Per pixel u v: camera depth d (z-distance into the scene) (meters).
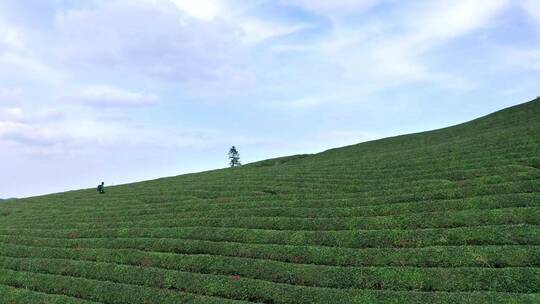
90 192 67.38
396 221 31.44
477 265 24.33
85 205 54.91
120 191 62.25
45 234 43.19
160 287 28.62
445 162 46.06
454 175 40.53
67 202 59.47
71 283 30.97
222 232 34.66
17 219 52.91
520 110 72.00
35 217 52.38
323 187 45.12
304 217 35.81
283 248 30.09
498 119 71.19
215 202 44.91
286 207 38.81
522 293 21.33
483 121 73.69
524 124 60.12
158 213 44.12
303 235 31.58
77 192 70.75
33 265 35.41
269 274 27.44
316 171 54.12
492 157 43.59
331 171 52.72
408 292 22.88
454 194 34.59
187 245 33.31
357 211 34.94
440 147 55.44
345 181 46.34
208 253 31.97
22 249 39.44
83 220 46.41
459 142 55.91
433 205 33.06
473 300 21.03
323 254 28.45
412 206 33.66
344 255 27.88
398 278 24.33
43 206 59.31
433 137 73.12
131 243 35.84
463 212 30.53
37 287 31.75
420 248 26.91
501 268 23.36
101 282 30.31
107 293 28.70
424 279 23.77
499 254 24.58
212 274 28.80
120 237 38.44
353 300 23.11
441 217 30.45
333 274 25.98
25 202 66.56
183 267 30.44
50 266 34.59
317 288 24.88
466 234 27.47
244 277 27.78
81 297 29.36
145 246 34.84
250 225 35.47
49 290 31.03
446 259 25.19
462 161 44.84
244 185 51.06
